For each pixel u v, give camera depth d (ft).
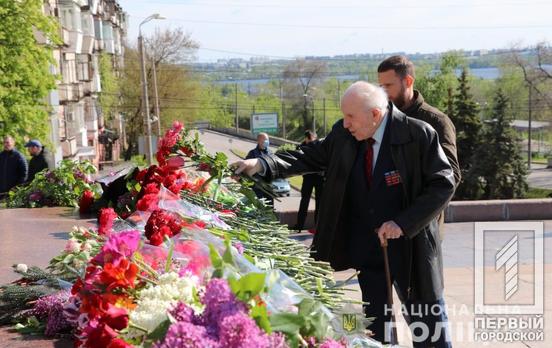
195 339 5.99
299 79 252.42
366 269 13.03
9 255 15.10
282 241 13.00
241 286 6.45
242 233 11.72
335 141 13.34
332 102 249.96
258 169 14.38
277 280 7.66
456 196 112.88
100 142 190.49
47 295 10.14
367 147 12.85
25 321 9.87
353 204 13.19
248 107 294.05
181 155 16.15
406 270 12.72
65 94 138.72
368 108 12.21
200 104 205.46
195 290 7.38
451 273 25.09
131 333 7.03
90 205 21.81
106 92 189.98
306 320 6.82
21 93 70.85
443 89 207.31
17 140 69.87
